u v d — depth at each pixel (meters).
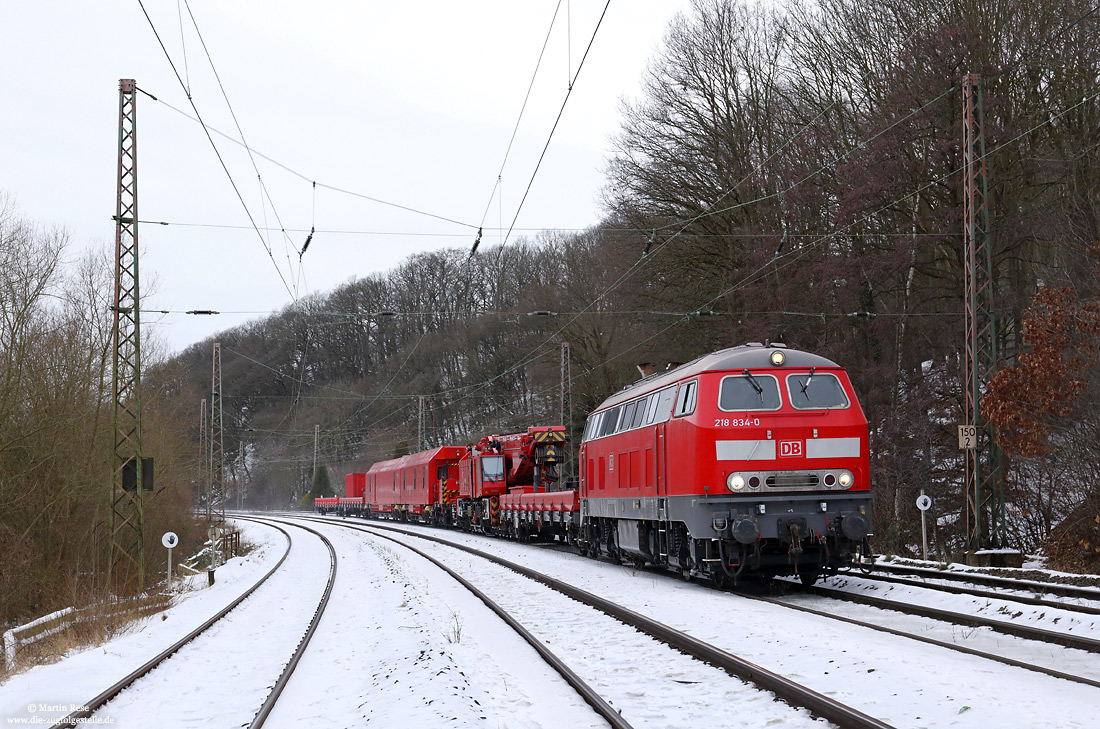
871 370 29.59
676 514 16.61
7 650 14.33
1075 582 15.28
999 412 20.45
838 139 33.38
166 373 39.50
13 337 22.44
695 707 8.08
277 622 16.44
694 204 36.00
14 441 21.98
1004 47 28.03
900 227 30.62
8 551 21.48
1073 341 20.48
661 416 17.81
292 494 104.62
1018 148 27.81
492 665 10.71
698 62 36.16
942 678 8.53
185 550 37.25
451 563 25.86
